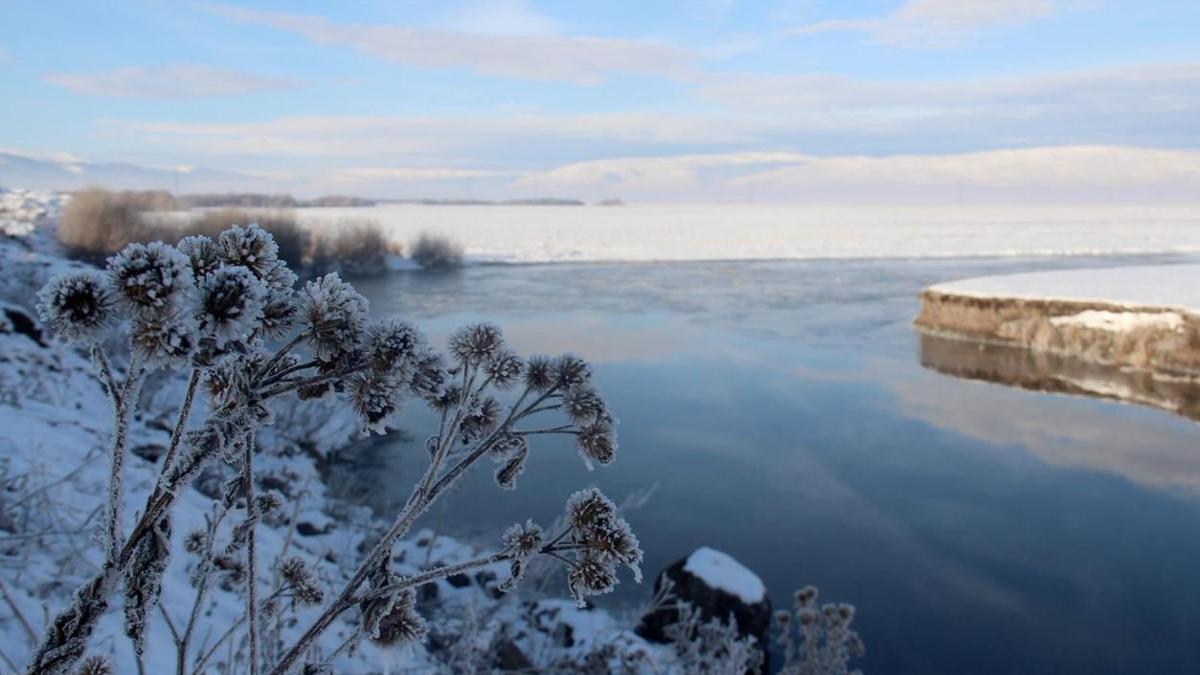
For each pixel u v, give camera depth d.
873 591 10.21
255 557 1.41
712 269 54.28
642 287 43.72
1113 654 8.80
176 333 0.95
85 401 8.88
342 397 1.22
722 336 28.61
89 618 1.07
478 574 7.23
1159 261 57.62
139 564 1.09
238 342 1.07
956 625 9.38
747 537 11.70
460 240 77.75
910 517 12.61
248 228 1.20
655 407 18.91
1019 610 9.77
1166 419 18.36
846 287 43.72
